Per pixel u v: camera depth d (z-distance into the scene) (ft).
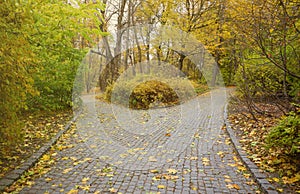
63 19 21.08
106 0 41.19
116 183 10.75
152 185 10.49
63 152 15.11
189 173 11.67
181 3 38.42
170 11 38.60
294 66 15.70
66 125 21.99
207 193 9.63
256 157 12.71
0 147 13.78
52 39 22.63
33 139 17.40
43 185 10.44
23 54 12.69
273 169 11.02
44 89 26.81
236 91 25.85
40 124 22.25
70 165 12.89
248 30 13.74
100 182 10.84
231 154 14.03
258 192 9.46
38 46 22.86
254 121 19.80
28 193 9.69
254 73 20.52
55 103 27.66
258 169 11.23
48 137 18.03
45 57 24.23
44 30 20.67
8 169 11.85
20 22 12.42
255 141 15.23
